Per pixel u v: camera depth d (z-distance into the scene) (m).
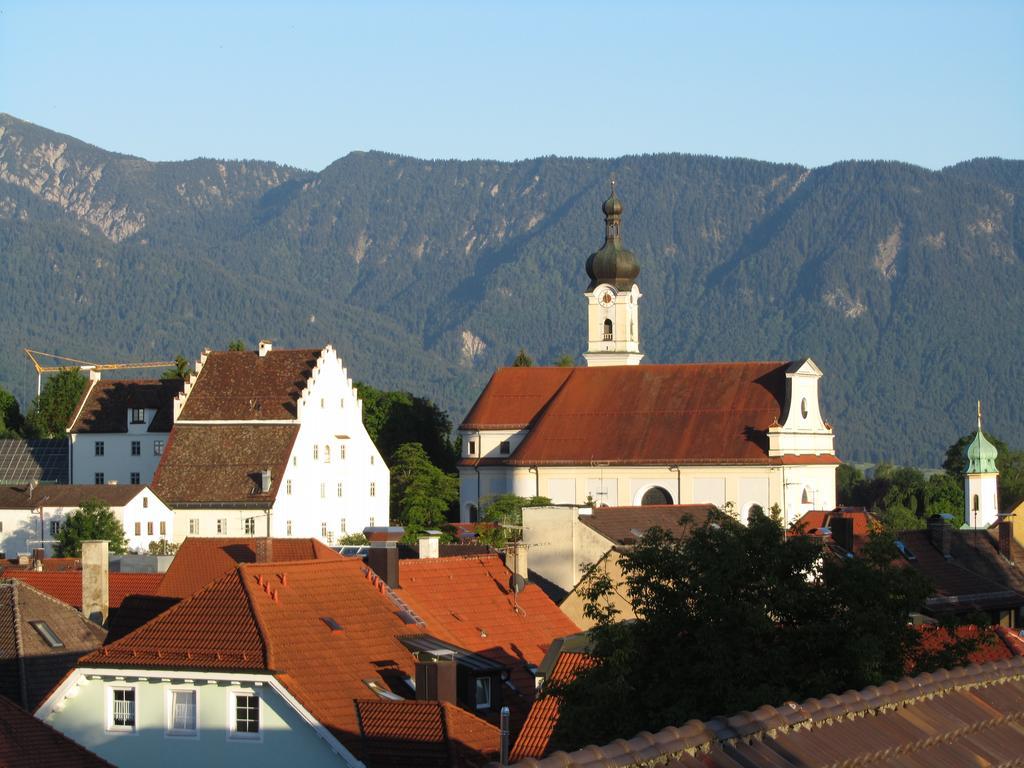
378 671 67.69
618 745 34.22
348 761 61.88
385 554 87.06
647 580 63.75
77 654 81.06
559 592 115.69
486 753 61.75
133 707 66.00
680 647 61.31
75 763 58.88
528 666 80.88
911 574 62.53
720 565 61.75
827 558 64.38
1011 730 42.47
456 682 68.38
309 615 69.00
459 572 91.50
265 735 64.06
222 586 68.62
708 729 36.00
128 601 83.56
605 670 59.34
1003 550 137.50
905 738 39.22
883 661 60.88
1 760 57.47
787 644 61.16
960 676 43.88
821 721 38.62
